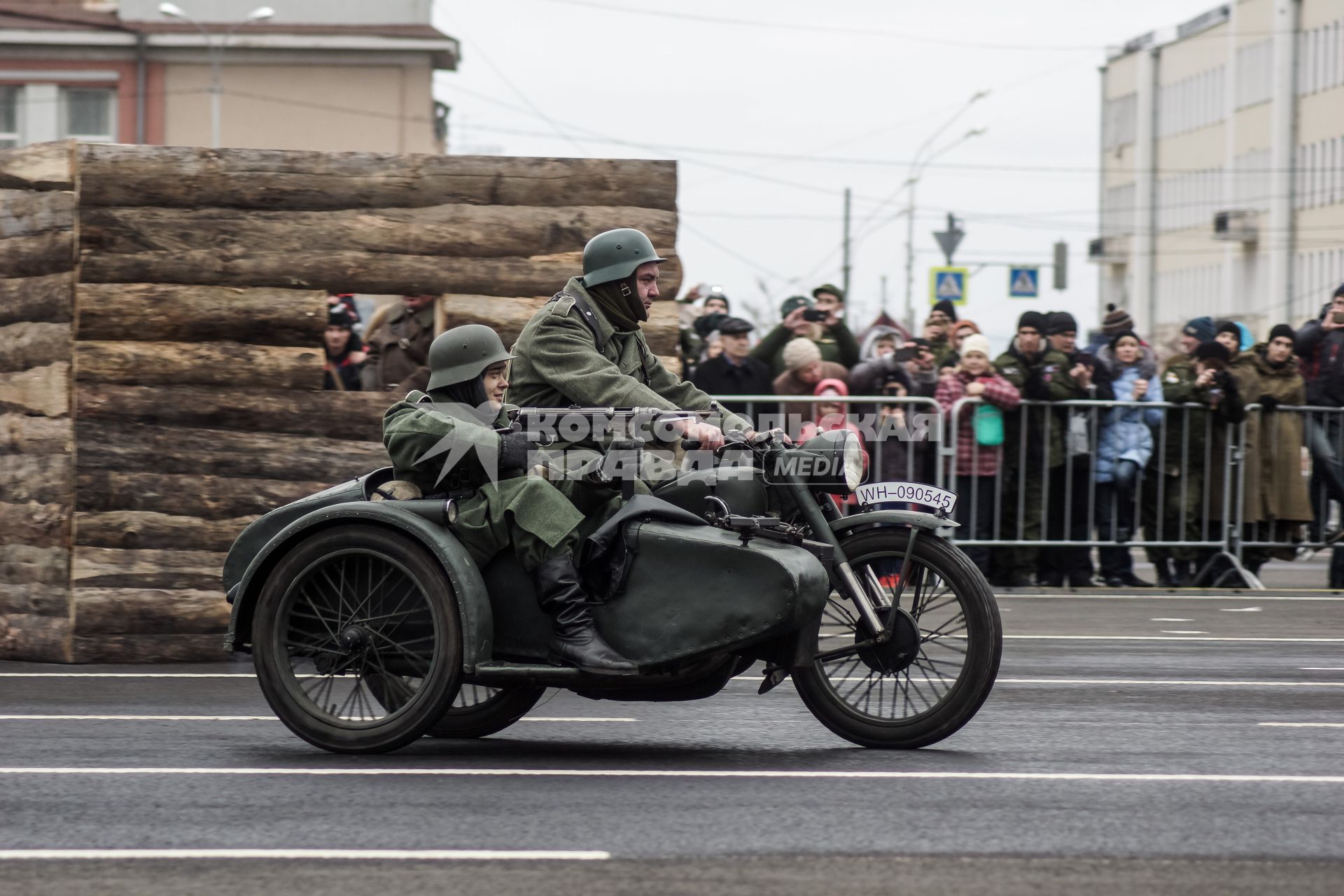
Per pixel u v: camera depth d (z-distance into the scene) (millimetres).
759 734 11977
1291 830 8938
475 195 16266
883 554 11180
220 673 14891
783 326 22109
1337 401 22375
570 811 9344
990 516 21078
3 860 8258
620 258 11430
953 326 23328
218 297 15656
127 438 15438
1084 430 21234
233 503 15609
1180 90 120438
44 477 15422
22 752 11055
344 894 7688
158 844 8594
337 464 15836
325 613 11352
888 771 10484
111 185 15422
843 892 7738
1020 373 21047
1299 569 26031
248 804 9508
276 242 15805
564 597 10766
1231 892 7789
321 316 15852
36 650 15500
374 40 54594
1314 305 100000
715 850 8469
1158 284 124500
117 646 15391
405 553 10922
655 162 16609
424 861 8242
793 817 9203
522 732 12109
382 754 11055
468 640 10727
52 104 54500
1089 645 16656
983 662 10992
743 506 11047
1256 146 106000
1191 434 21703
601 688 10922
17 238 15758
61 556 15367
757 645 11039
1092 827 8977
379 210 16062
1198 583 22188
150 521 15461
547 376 11195
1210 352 21484
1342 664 15516
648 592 10805
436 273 16125
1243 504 21922
